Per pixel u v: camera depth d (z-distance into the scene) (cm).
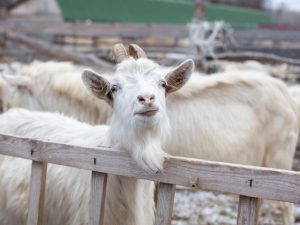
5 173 170
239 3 1619
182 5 1022
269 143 228
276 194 100
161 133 125
